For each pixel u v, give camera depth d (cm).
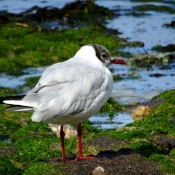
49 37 2466
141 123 1474
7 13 2822
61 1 3134
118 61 1241
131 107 1697
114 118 1608
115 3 3178
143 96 1820
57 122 1150
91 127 1488
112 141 1298
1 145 1304
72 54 2277
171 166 1175
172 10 3048
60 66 1152
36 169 1140
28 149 1270
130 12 2988
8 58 2195
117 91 1870
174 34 2591
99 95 1151
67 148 1296
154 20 2839
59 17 2794
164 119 1490
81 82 1132
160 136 1338
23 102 1096
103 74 1165
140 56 2256
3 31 2525
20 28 2583
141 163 1183
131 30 2653
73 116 1135
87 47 1209
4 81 1981
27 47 2319
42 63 2200
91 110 1152
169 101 1667
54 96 1112
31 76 2042
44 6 3011
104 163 1173
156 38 2528
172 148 1298
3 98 1105
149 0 3247
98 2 3197
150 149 1260
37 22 2745
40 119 1097
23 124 1534
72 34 2528
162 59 2217
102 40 2448
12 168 1174
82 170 1143
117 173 1138
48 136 1408
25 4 3059
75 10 2845
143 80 1992
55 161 1192
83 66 1155
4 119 1541
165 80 1992
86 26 2673
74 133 1417
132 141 1306
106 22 2791
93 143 1288
